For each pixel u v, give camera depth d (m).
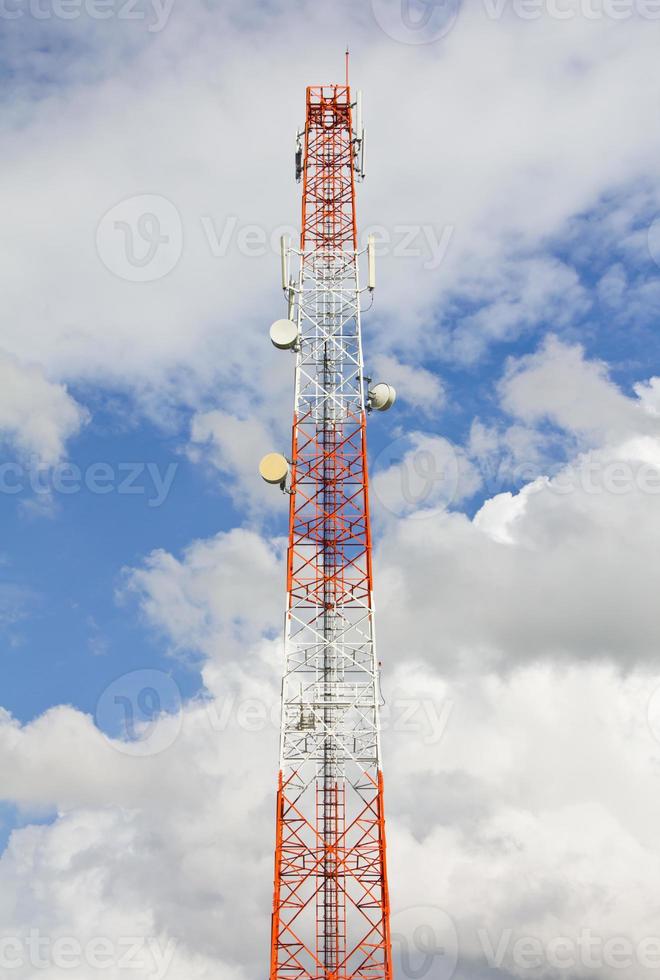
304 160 92.38
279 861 71.12
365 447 82.31
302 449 82.38
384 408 83.19
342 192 91.06
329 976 68.25
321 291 87.31
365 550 79.50
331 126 93.25
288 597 78.31
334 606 78.25
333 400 83.69
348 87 94.81
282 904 70.06
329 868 71.06
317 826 72.19
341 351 85.38
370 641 77.06
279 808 72.31
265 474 80.12
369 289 86.75
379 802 72.56
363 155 91.38
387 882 70.44
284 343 84.06
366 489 81.12
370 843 71.50
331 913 70.06
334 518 80.31
